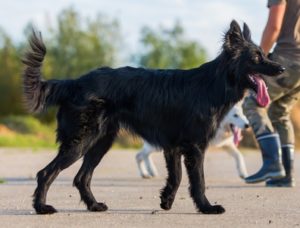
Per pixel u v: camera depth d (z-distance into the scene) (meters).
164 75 9.27
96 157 9.40
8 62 57.72
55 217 8.31
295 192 11.39
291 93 12.23
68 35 62.41
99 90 8.99
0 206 9.36
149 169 15.27
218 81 9.18
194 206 9.50
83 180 9.24
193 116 9.01
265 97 9.41
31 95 9.07
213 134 9.16
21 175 15.39
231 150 15.24
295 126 38.84
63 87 9.06
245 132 36.59
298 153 29.70
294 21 11.79
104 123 9.05
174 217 8.38
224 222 7.94
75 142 8.88
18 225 7.62
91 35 63.16
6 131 45.06
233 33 9.34
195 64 73.62
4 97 56.81
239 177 15.23
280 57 11.82
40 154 24.62
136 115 9.20
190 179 8.97
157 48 72.75
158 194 11.16
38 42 9.08
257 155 27.08
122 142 36.66
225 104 9.23
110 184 13.18
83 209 9.14
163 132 9.20
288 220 8.11
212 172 17.05
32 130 47.25
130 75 9.23
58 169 8.82
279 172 12.14
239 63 9.29
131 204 9.73
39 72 9.12
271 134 12.19
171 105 9.11
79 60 62.56
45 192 8.70
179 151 9.18
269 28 11.59
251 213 8.74
